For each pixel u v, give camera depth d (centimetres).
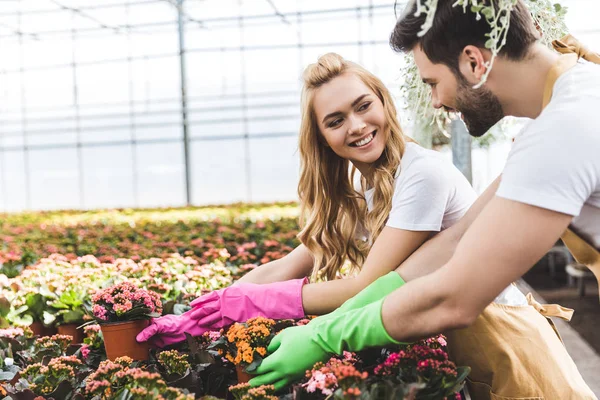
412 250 167
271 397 142
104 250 576
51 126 4288
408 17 134
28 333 231
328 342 144
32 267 404
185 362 167
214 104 3728
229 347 173
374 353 167
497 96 131
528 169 116
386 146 177
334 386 136
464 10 121
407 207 165
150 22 2169
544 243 116
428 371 140
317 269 199
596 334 559
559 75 123
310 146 186
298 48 2036
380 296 152
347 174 196
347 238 198
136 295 183
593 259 133
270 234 698
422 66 136
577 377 171
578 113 116
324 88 171
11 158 4375
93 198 4047
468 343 165
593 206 124
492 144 535
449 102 137
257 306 176
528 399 162
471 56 126
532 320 171
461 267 121
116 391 152
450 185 167
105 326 180
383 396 133
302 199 197
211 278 332
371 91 173
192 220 1045
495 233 117
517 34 124
